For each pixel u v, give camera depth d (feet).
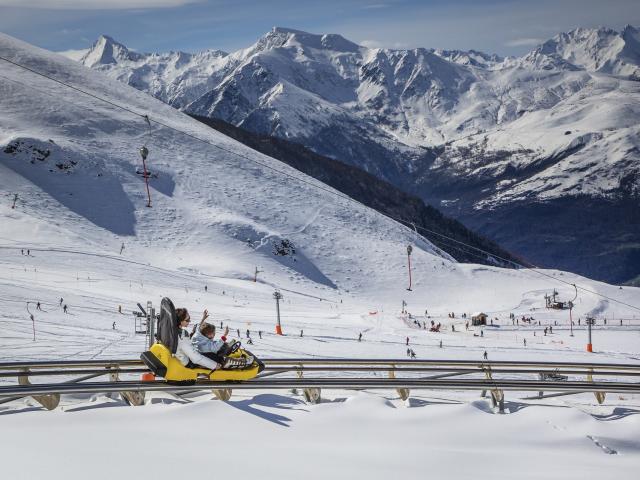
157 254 499.92
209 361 41.60
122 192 582.35
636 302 531.91
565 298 503.20
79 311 241.96
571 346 311.27
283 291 450.30
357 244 591.37
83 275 359.87
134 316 246.27
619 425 42.83
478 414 42.60
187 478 28.37
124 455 30.89
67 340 169.27
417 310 465.06
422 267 565.94
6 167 572.51
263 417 39.65
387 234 635.25
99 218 541.34
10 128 634.02
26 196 537.24
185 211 574.15
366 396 43.70
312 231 596.29
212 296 371.97
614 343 336.29
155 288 360.89
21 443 32.01
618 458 38.22
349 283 523.29
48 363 46.14
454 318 422.00
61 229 468.34
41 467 28.27
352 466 32.19
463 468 33.45
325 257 556.51
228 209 596.70
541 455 36.86
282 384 42.80
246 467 30.68
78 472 27.86
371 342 248.73
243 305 361.51
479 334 350.23
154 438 34.40
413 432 39.19
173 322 41.01
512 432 40.40
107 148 646.33
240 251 525.34
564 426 42.04
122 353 151.84
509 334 357.61
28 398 42.47
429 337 304.91
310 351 204.64
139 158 643.86
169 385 40.91
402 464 33.30
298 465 31.68
